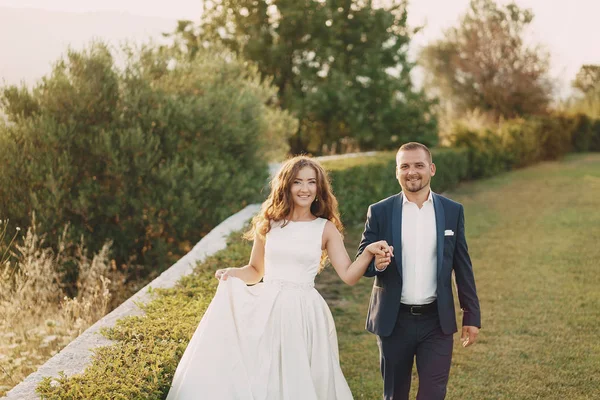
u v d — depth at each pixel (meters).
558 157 29.47
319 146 19.94
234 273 3.59
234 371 3.14
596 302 6.82
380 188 12.86
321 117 18.88
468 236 11.02
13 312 5.56
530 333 5.84
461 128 21.50
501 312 6.54
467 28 34.28
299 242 3.43
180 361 3.23
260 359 3.22
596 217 12.67
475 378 4.79
